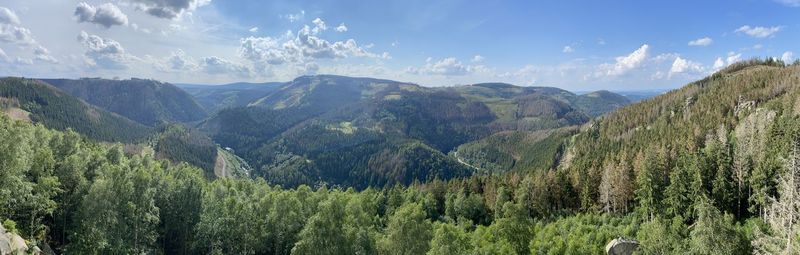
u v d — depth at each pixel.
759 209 108.00
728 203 112.44
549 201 145.88
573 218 120.12
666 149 151.38
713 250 67.38
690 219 111.38
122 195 85.56
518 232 86.06
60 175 97.56
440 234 69.50
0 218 75.56
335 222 78.25
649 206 116.81
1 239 66.94
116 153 134.00
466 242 83.62
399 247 71.25
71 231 85.12
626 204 133.75
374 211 125.31
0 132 79.94
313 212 103.50
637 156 148.12
